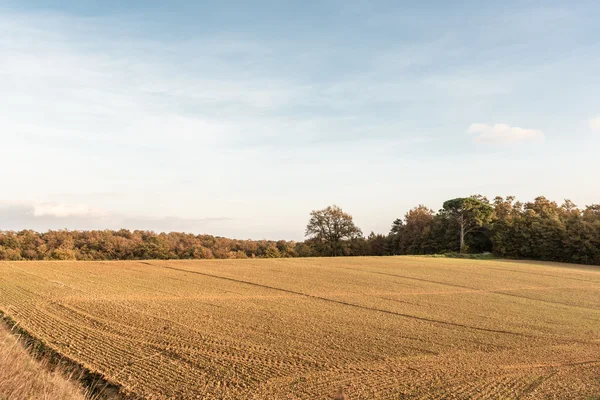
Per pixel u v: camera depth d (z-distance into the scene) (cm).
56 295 2902
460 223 8988
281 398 1330
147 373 1490
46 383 1087
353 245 10844
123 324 2167
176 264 5672
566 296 3834
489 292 4000
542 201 9662
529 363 1800
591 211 8525
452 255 8338
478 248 9225
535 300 3588
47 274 4078
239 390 1379
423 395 1394
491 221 8844
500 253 8306
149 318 2336
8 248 8194
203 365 1602
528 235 7919
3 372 1035
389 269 5753
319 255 10725
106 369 1507
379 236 11369
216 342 1922
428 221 10275
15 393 959
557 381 1561
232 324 2302
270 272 5138
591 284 4653
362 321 2547
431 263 6706
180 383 1414
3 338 1534
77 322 2158
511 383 1529
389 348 1972
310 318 2567
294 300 3234
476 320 2698
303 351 1855
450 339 2192
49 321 2144
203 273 4806
